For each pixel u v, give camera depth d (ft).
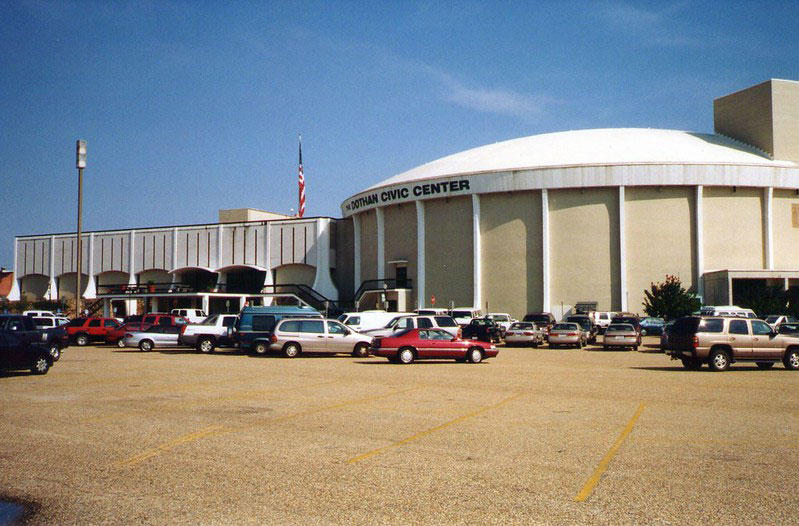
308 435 39.52
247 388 62.75
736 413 47.42
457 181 215.72
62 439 38.27
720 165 200.23
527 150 226.38
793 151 217.97
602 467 31.73
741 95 232.73
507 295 211.20
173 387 63.36
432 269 223.51
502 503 26.23
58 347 97.35
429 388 63.26
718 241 203.00
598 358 107.76
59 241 303.27
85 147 144.46
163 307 267.59
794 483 28.94
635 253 203.41
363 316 127.95
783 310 178.81
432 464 32.40
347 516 24.73
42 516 24.88
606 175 201.67
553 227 207.72
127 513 25.14
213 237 274.36
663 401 53.78
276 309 114.11
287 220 264.93
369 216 249.34
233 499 26.81
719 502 26.22
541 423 43.50
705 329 81.92
